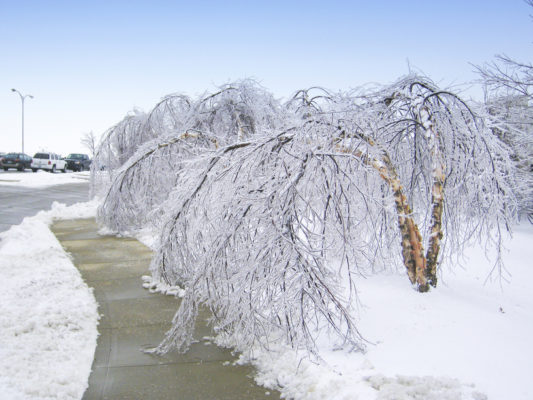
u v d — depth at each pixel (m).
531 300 8.00
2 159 42.56
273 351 5.66
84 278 9.15
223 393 4.82
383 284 7.77
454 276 9.14
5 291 7.54
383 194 8.01
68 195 25.59
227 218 6.00
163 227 7.77
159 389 4.88
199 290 6.11
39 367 5.08
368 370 5.00
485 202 7.47
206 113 13.16
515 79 15.38
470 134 7.37
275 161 5.96
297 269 5.13
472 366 5.04
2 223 15.38
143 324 6.75
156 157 12.88
